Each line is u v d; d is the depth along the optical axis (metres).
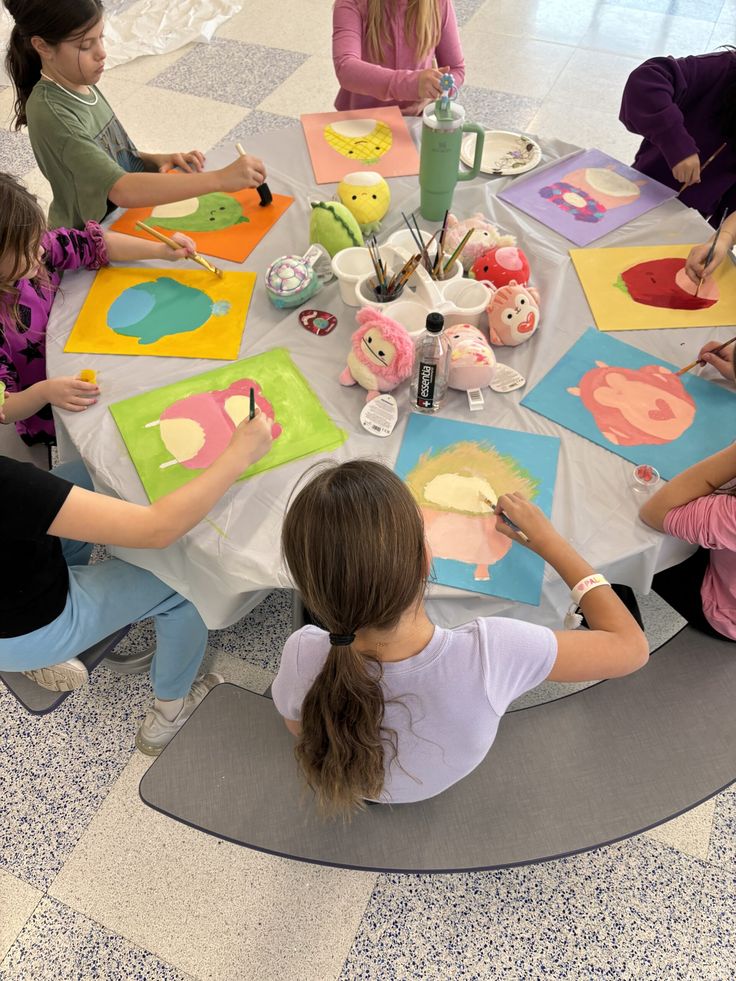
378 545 0.70
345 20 1.82
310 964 1.31
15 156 2.94
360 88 1.78
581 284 1.38
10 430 1.51
